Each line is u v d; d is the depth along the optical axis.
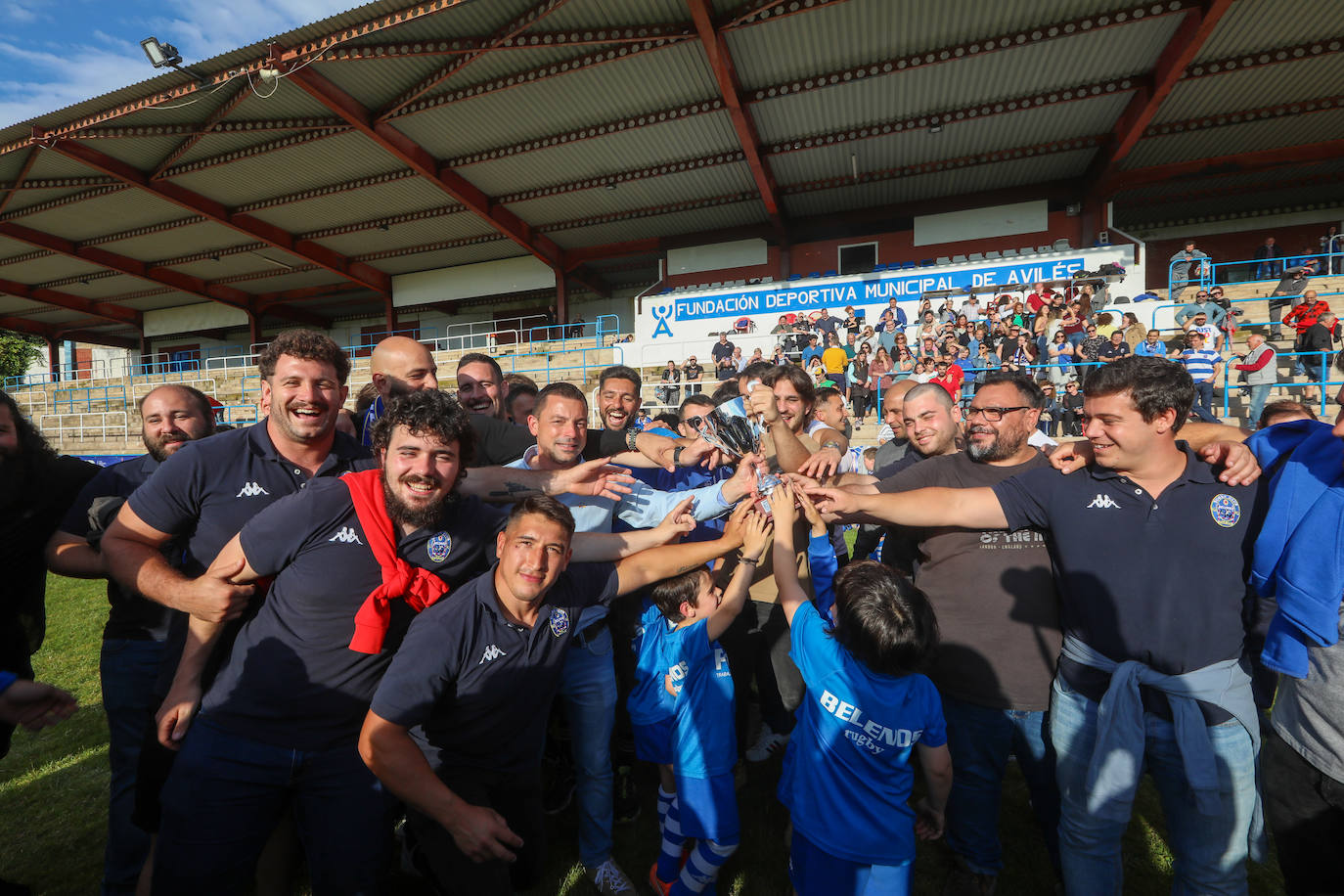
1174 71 11.55
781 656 2.98
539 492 2.31
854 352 14.23
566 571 2.04
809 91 13.16
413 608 1.85
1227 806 1.76
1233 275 18.80
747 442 2.35
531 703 1.97
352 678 1.82
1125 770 1.79
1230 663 1.79
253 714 1.78
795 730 2.08
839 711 1.90
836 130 14.79
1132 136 13.51
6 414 2.20
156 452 2.58
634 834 2.79
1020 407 2.26
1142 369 1.77
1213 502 1.80
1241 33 11.31
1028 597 2.16
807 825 1.92
